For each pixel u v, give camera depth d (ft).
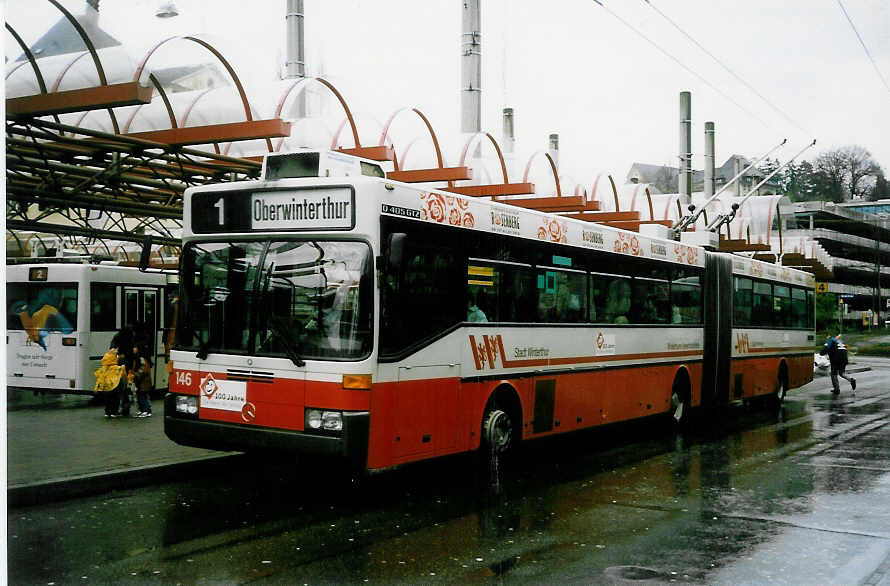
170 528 25.21
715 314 55.47
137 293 61.26
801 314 73.51
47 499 28.40
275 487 31.78
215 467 33.91
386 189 28.07
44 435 40.24
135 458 33.78
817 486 33.37
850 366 133.90
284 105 38.09
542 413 37.22
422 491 31.68
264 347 28.27
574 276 40.01
